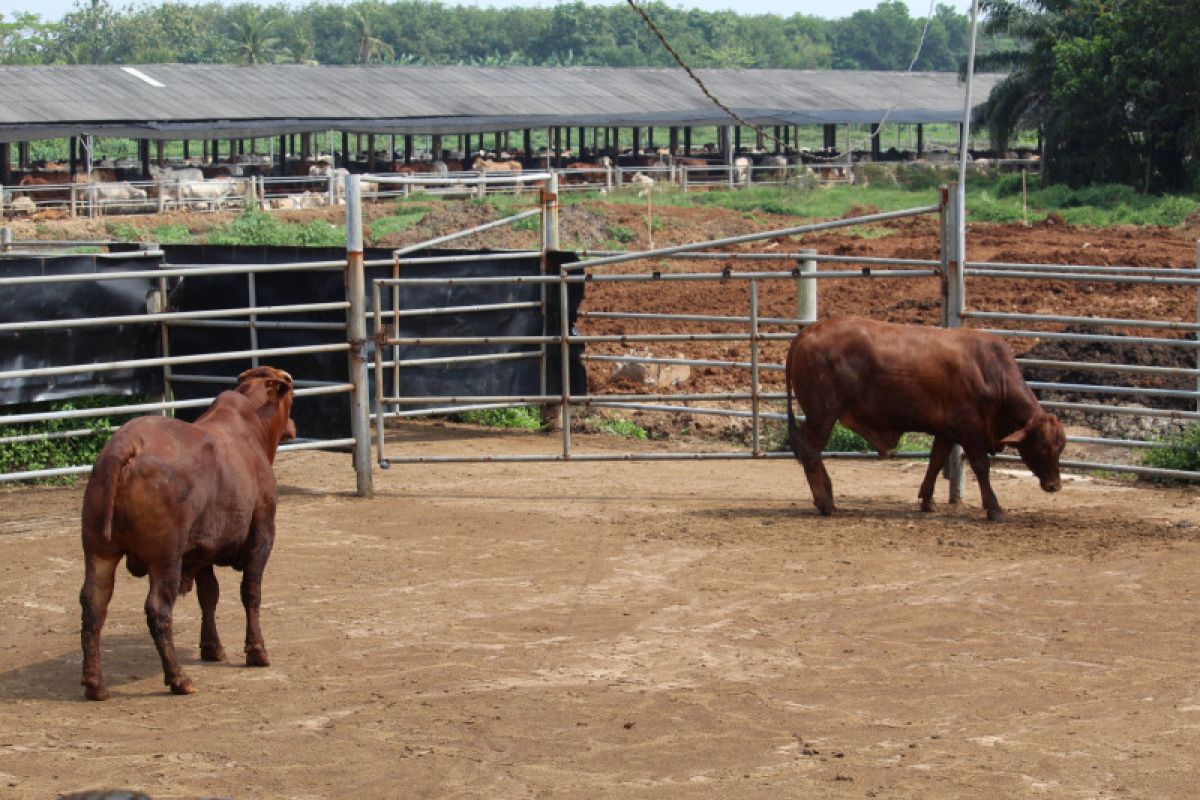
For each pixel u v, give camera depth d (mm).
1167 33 52312
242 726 7215
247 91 54938
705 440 16984
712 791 6277
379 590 10117
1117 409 13586
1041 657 8305
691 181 61531
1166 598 9594
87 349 14031
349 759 6730
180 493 7480
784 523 12188
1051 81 58469
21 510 13039
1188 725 7078
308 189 53719
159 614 7551
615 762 6664
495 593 9984
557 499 13492
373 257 17719
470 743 6938
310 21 181250
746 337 13570
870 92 74688
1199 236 36969
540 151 78250
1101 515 12414
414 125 54906
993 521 12125
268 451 8445
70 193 46812
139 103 50156
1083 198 51375
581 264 13859
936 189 59344
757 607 9492
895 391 11922
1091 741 6855
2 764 6648
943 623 9039
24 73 51656
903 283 27766
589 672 8102
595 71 70688
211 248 19281
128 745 6930
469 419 18141
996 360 11898
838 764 6582
